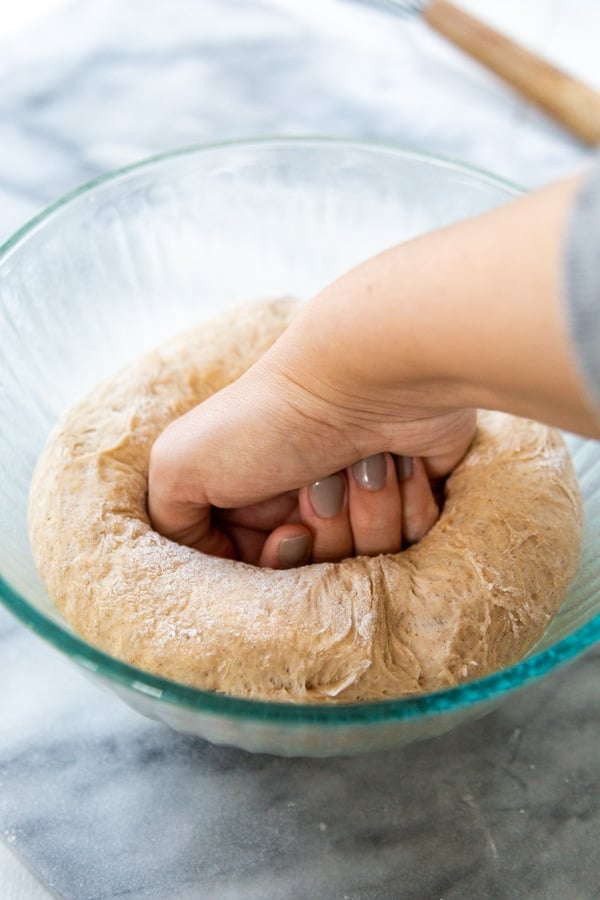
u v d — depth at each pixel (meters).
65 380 0.53
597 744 0.47
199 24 0.80
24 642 0.49
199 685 0.40
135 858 0.43
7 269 0.49
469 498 0.45
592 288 0.25
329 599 0.41
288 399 0.38
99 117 0.72
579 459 0.50
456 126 0.74
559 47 0.82
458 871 0.43
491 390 0.31
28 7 0.81
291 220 0.60
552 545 0.44
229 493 0.43
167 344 0.51
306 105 0.74
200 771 0.46
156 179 0.55
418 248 0.31
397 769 0.46
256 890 0.42
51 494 0.45
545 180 0.70
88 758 0.46
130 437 0.47
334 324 0.34
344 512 0.44
